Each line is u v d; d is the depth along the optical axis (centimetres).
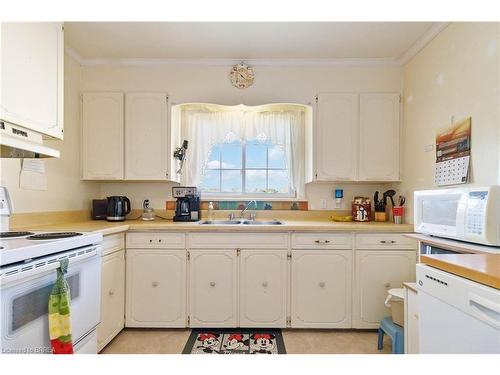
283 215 289
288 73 283
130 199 293
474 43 183
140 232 231
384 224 244
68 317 121
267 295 229
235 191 305
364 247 230
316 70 282
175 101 280
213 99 283
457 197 149
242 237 230
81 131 266
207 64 281
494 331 78
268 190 305
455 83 200
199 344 211
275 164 306
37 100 146
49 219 226
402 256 230
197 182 287
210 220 280
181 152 278
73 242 138
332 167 261
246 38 241
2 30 125
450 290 94
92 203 277
